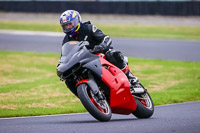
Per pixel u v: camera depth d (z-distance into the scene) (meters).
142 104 21.75
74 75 18.98
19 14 173.75
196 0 172.00
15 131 16.86
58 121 20.86
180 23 147.88
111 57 20.20
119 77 19.70
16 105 29.34
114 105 19.50
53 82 41.06
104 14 173.38
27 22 144.25
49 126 18.25
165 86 39.59
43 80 42.44
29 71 49.53
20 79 43.22
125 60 21.56
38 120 21.62
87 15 171.50
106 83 19.02
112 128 17.09
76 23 19.78
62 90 36.44
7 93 34.62
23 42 89.25
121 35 108.31
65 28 19.83
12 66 53.66
